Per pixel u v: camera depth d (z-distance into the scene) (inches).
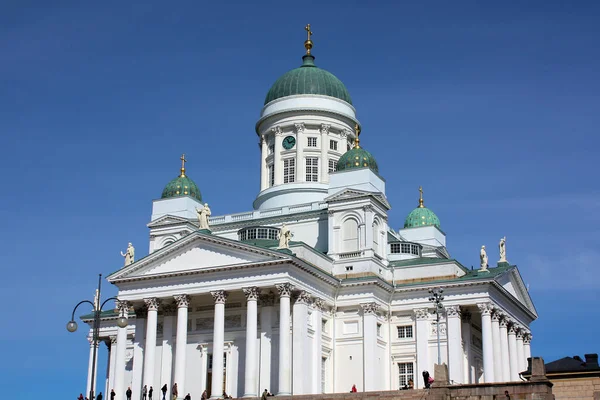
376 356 4079.7
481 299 4104.3
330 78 5113.2
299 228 4475.9
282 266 3772.1
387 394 2987.2
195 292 3912.4
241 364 3914.9
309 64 5241.1
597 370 2923.2
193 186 4785.9
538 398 2662.4
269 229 4372.5
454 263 4279.0
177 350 3880.4
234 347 3956.7
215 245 3924.7
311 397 3164.4
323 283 4045.3
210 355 3993.6
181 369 3853.3
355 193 4274.1
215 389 3735.2
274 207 4753.9
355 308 4128.9
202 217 4057.6
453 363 4062.5
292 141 4945.9
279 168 4918.8
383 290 4202.8
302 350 3784.5
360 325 4094.5
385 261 4365.2
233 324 3988.7
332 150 4945.9
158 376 4065.0
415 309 4215.1
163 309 4146.2
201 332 4035.4
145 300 4003.4
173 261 4008.4
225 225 4628.4
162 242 4626.0
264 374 3831.2
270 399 3255.4
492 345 4087.1
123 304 4042.8
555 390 2938.0
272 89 5113.2
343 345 4099.4
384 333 4232.3
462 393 2778.1
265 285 3786.9
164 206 4707.2
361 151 4453.7
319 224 4436.5
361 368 4033.0
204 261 3934.5
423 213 5482.3
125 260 4254.4
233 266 3836.1
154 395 4035.4
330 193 4389.8
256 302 3799.2
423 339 4168.3
